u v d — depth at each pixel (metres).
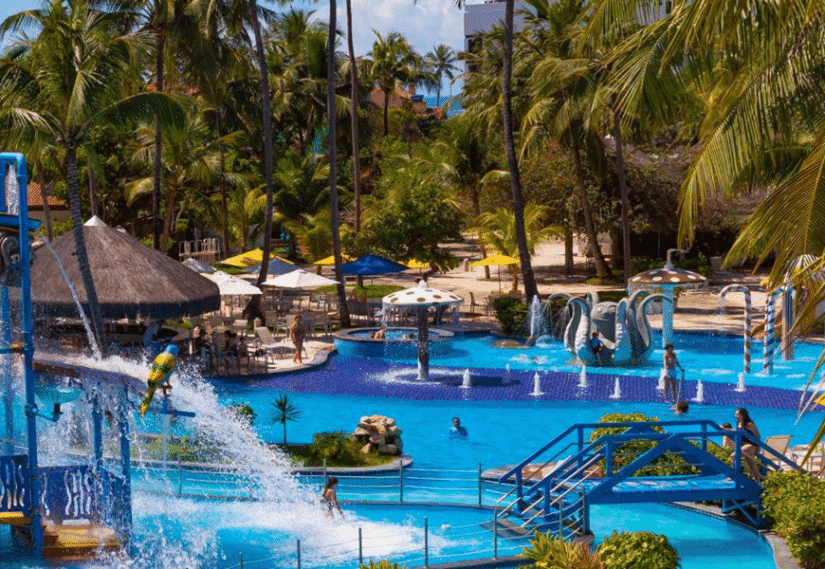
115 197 57.53
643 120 13.14
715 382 30.06
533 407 27.78
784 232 10.98
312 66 74.38
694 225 13.37
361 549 15.09
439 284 54.12
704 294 48.72
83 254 26.72
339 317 41.72
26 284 14.69
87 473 15.31
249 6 40.94
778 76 12.61
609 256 62.94
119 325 33.91
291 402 28.48
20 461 14.80
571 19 43.41
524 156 51.69
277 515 17.95
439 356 36.16
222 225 51.22
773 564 15.61
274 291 48.44
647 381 30.33
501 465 21.66
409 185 51.12
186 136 43.94
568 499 17.47
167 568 15.04
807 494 15.53
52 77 25.48
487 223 50.22
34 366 15.19
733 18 11.40
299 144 80.81
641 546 13.12
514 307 39.97
